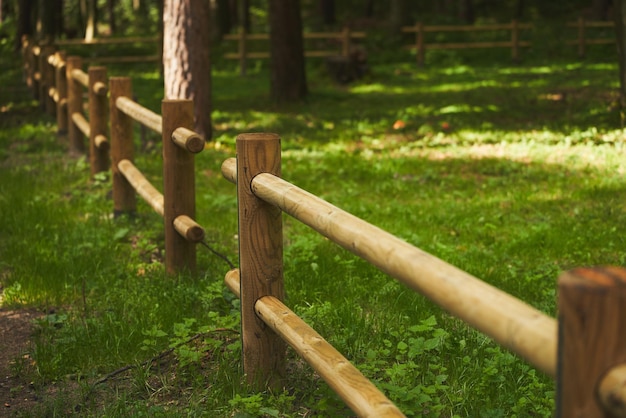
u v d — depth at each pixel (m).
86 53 26.73
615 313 1.66
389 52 24.98
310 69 22.94
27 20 25.70
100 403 3.89
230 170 4.03
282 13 16.30
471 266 5.93
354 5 37.88
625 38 12.46
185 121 5.55
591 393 1.69
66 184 8.95
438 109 14.84
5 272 5.98
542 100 15.45
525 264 6.22
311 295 5.20
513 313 1.91
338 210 2.88
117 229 7.00
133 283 5.51
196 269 5.70
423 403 3.71
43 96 15.05
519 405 3.56
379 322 4.70
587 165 9.66
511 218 7.58
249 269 3.83
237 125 13.56
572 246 6.61
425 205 8.20
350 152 11.20
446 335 4.25
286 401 3.77
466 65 23.11
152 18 40.88
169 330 4.68
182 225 5.41
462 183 9.21
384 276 5.59
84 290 5.28
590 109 13.66
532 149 10.91
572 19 32.00
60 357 4.30
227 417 3.65
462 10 31.61
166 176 5.59
